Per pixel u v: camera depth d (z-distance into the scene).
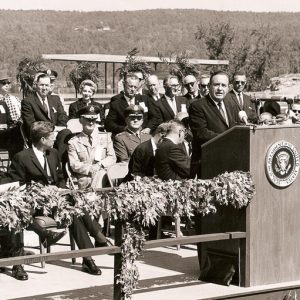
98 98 31.64
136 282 7.97
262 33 65.19
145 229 12.22
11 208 7.45
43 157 10.29
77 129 14.62
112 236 11.90
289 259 9.09
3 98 16.86
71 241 10.26
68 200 7.84
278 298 8.81
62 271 9.74
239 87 13.85
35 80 14.21
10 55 173.88
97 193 7.94
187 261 10.27
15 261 7.18
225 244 8.97
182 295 8.45
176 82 15.66
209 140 9.22
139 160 11.38
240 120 10.51
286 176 8.98
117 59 34.50
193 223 12.07
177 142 10.94
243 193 8.62
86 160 11.77
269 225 8.91
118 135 12.91
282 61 73.44
